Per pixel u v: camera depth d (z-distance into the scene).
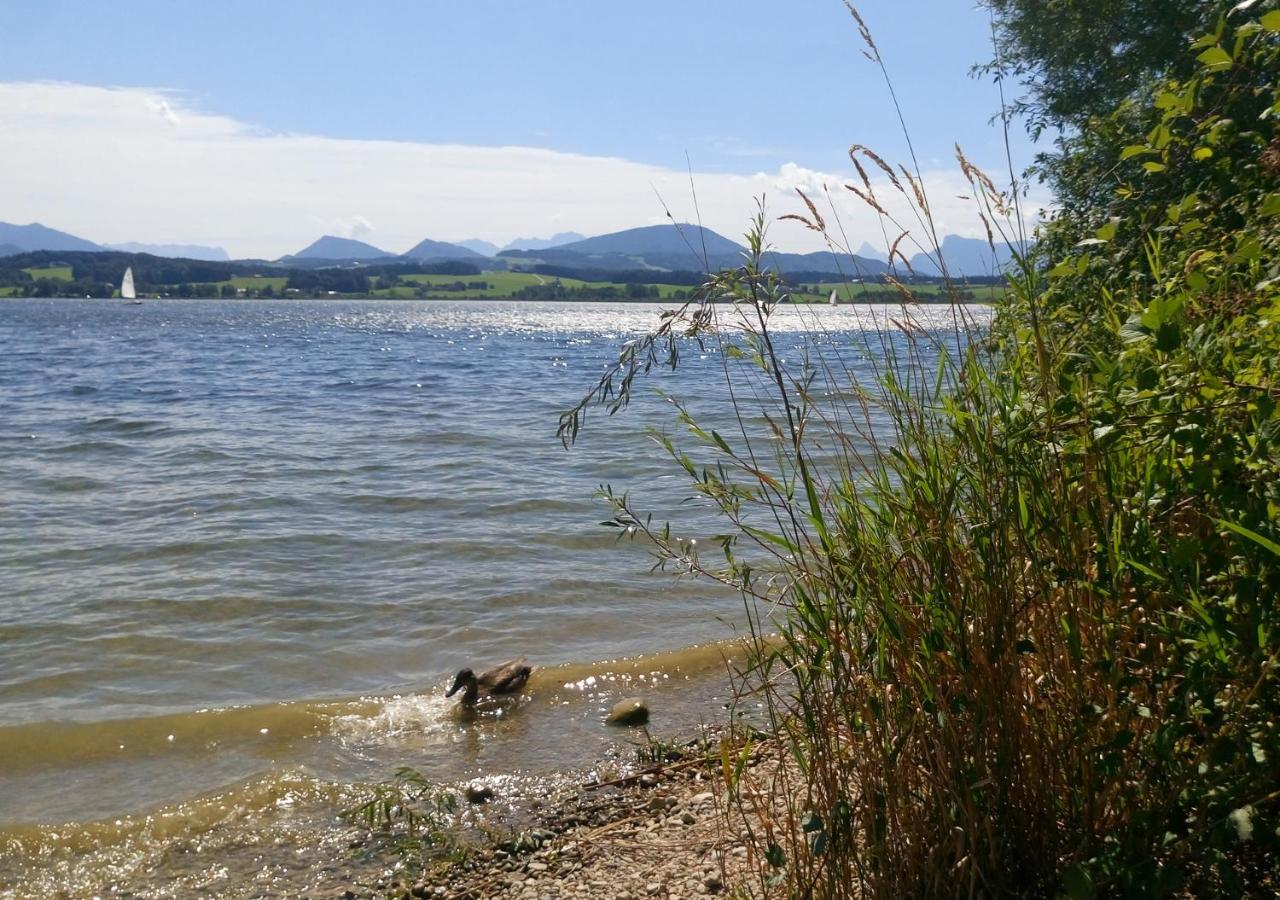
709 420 20.56
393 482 16.08
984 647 2.97
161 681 8.10
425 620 9.56
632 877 4.77
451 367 43.28
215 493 15.27
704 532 12.16
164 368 40.38
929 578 3.07
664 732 7.00
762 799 3.84
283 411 25.97
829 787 3.09
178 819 5.91
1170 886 2.60
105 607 9.88
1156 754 2.78
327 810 6.04
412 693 7.86
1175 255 4.19
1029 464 3.04
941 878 2.97
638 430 20.44
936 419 3.24
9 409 25.70
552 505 14.14
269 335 72.69
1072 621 2.93
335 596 10.24
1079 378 3.20
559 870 5.07
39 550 11.98
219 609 9.84
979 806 2.96
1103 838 2.91
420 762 6.66
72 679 8.12
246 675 8.25
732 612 9.59
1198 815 2.69
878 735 3.04
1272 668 2.53
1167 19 9.71
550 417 24.23
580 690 7.87
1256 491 2.65
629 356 3.24
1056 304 4.32
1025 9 11.19
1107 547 2.91
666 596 10.12
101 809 6.04
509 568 11.19
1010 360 3.43
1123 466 3.08
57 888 5.24
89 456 18.72
